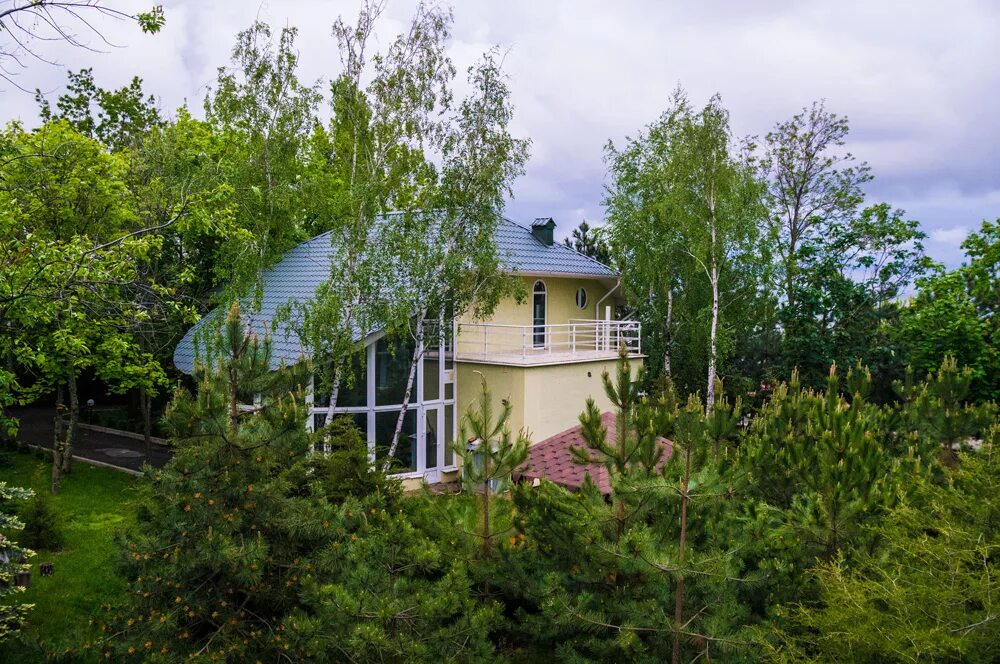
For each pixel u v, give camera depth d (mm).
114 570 9812
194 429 9062
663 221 27859
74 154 17297
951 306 21812
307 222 30125
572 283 29547
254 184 20656
